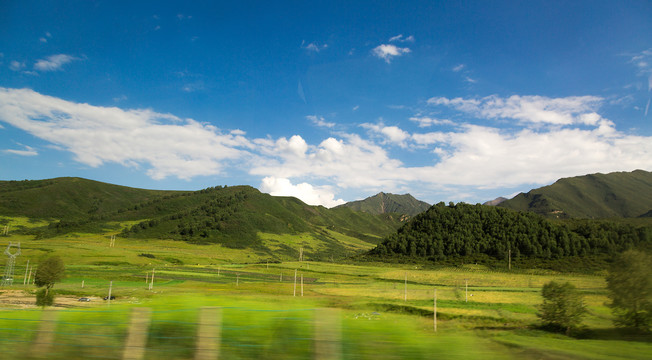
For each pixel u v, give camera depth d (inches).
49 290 1574.8
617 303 337.7
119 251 6127.0
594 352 250.2
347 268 5255.9
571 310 423.5
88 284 2746.1
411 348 220.5
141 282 3184.1
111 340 217.2
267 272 4857.3
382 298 1985.7
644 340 280.1
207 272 4623.5
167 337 211.6
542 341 264.1
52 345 219.6
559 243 4192.9
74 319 224.7
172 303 282.0
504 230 5753.0
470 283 3321.9
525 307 1149.7
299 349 213.9
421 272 4559.5
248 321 221.0
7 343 215.5
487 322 730.2
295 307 286.7
